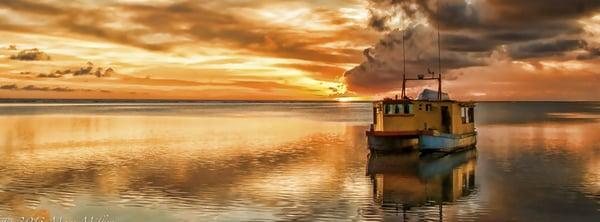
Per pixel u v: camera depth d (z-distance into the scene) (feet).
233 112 549.95
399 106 139.13
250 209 77.10
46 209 77.71
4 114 448.65
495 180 101.30
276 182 98.68
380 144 138.82
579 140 185.37
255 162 126.52
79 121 325.83
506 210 76.59
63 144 172.35
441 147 134.72
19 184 96.73
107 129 247.91
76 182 98.63
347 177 104.83
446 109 142.82
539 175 106.73
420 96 156.04
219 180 100.53
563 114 489.67
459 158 134.41
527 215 73.67
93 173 109.29
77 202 81.92
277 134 217.97
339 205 79.66
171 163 124.67
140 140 187.73
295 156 138.82
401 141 138.92
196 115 444.96
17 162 127.03
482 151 149.89
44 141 183.32
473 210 76.64
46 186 94.79
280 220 71.05
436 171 112.68
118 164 123.03
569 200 82.79
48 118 367.25
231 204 80.07
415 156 136.36
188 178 102.89
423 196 86.38
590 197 84.94
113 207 78.64
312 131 236.63
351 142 180.04
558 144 170.71
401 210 76.64
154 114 465.06
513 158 134.21
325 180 100.99
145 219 71.82
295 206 78.95
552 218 72.08
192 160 130.31
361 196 86.33
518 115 458.50
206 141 183.83
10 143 175.83
